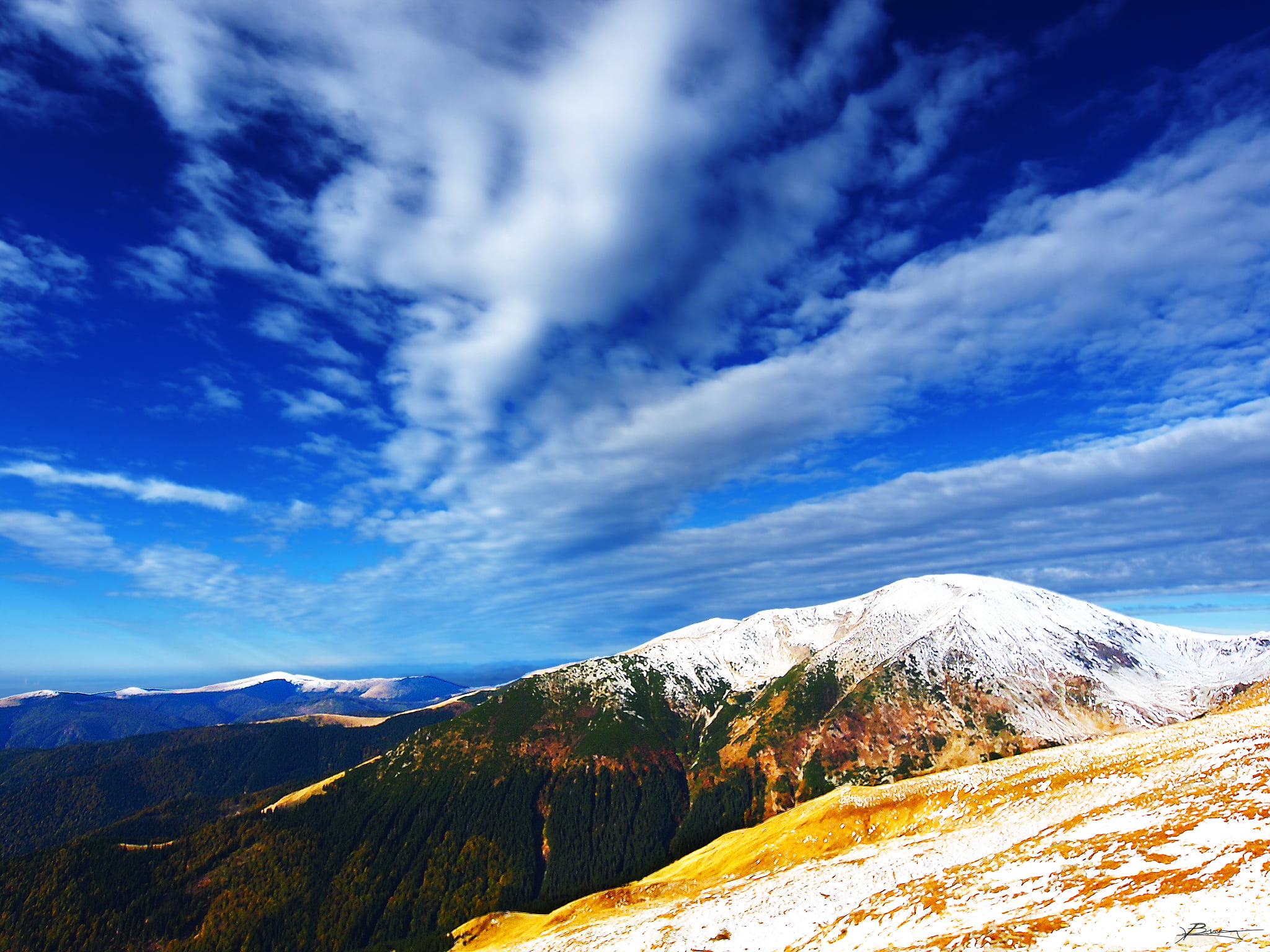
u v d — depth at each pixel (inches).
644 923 3395.7
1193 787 2544.3
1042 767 4279.0
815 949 2326.5
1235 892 1403.8
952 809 4079.7
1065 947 1462.8
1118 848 2001.7
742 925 2918.3
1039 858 2272.4
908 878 2962.6
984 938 1616.6
